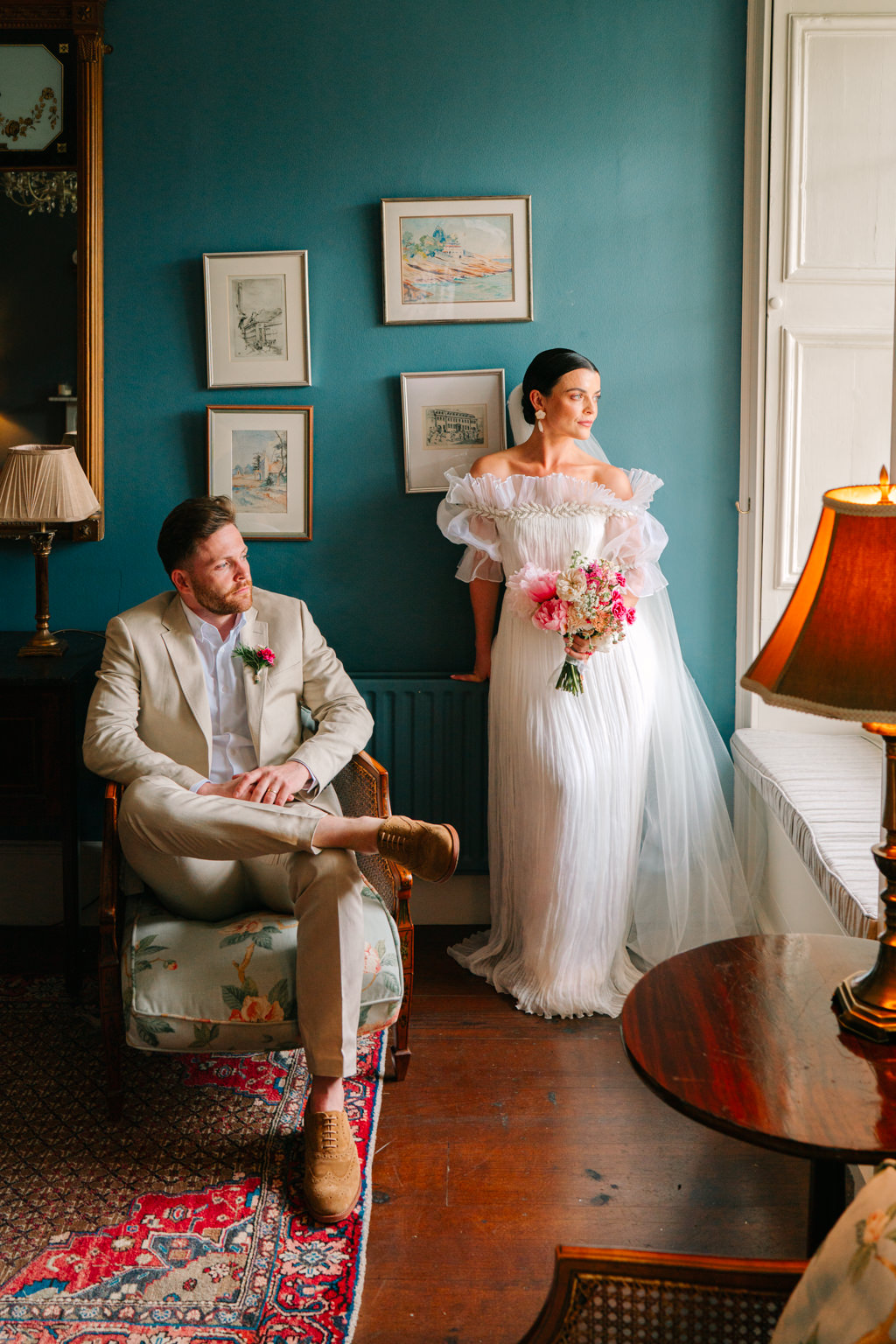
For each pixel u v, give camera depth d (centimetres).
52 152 316
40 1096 246
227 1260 195
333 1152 210
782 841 305
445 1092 250
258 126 316
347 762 270
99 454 325
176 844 228
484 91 314
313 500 329
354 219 319
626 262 319
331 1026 214
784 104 306
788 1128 127
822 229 311
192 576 254
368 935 235
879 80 304
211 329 321
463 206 315
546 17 311
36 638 305
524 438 313
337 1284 189
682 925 308
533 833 287
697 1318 112
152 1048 220
